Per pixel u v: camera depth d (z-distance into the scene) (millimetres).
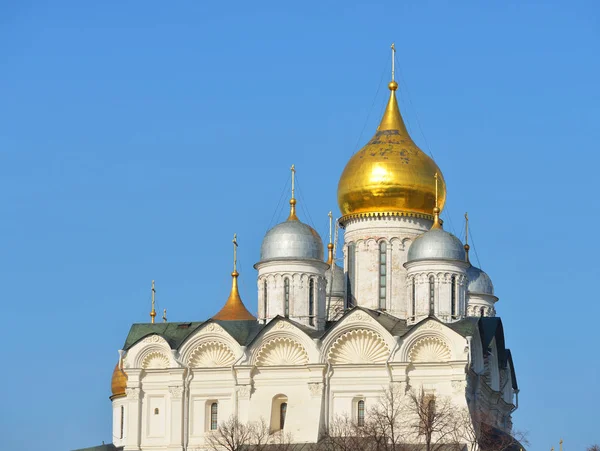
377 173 178500
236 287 192625
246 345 163250
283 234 168875
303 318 166875
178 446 163750
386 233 178875
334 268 182250
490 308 193875
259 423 160875
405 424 155000
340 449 149625
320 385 160875
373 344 161750
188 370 165375
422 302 167750
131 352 166875
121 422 195750
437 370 158375
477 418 159875
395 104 185125
